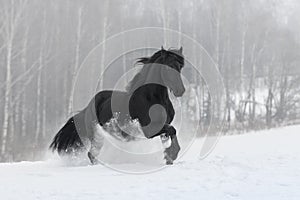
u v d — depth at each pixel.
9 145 22.14
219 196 4.81
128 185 5.61
